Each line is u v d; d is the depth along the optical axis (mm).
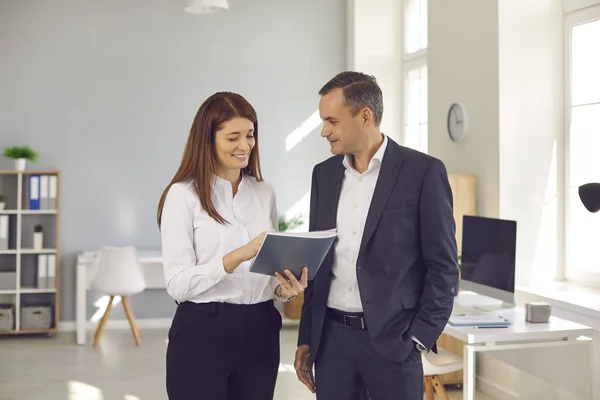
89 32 7863
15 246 7773
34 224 7797
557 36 5344
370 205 2707
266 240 2334
